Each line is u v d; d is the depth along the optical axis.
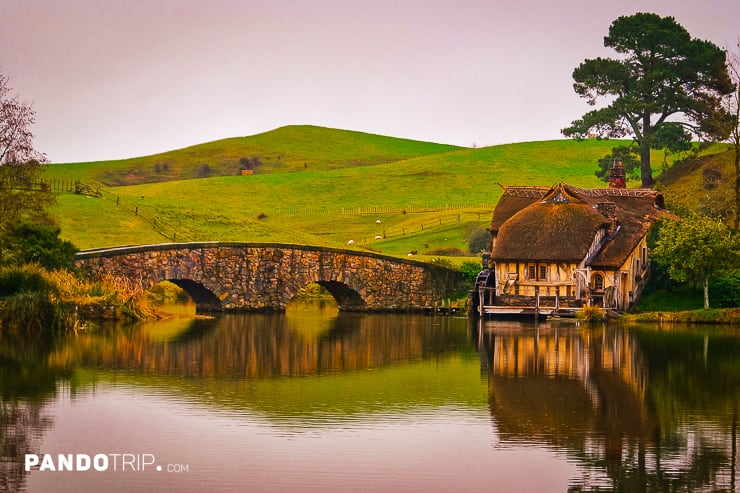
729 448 38.53
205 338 67.19
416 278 94.19
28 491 33.25
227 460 36.50
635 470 35.78
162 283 103.88
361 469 35.72
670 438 39.84
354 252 91.19
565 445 38.94
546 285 84.06
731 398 47.19
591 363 57.06
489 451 37.94
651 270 89.25
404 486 34.09
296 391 48.19
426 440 39.34
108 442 38.47
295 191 184.75
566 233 84.50
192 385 49.25
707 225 81.81
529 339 68.62
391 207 168.75
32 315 67.69
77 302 71.62
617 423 42.12
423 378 52.00
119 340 64.62
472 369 54.94
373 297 92.12
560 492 33.75
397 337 69.88
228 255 85.38
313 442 38.88
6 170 73.81
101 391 47.28
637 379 51.81
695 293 85.94
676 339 68.00
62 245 75.75
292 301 107.25
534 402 46.03
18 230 74.31
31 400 45.12
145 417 42.28
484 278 86.12
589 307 80.56
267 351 61.34
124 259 79.12
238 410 43.81
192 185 188.75
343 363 56.94
